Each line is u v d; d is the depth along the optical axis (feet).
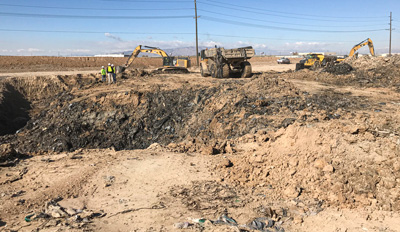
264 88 63.10
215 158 34.22
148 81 87.97
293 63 215.31
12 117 79.92
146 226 20.36
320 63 111.96
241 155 33.50
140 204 23.77
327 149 25.71
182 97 70.03
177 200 24.31
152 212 22.38
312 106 52.13
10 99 86.17
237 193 25.21
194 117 62.44
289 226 19.98
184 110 66.39
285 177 25.66
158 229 19.85
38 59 165.17
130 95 71.61
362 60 83.46
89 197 25.27
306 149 26.76
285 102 54.90
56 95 90.48
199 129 57.06
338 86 70.54
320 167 24.66
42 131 66.39
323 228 19.48
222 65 89.25
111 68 86.89
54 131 65.72
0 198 25.34
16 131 70.69
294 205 22.57
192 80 87.15
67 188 27.04
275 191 24.90
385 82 69.31
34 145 63.16
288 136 28.78
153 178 28.86
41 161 35.24
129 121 67.72
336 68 81.82
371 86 67.77
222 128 51.75
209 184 27.07
